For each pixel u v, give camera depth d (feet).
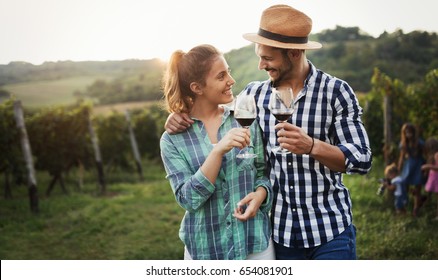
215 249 9.69
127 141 48.88
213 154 9.10
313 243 10.28
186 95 9.91
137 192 40.06
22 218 32.53
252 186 9.77
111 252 25.50
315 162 10.18
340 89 10.19
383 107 33.24
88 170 43.24
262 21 10.29
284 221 10.43
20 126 33.94
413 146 26.84
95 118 47.50
